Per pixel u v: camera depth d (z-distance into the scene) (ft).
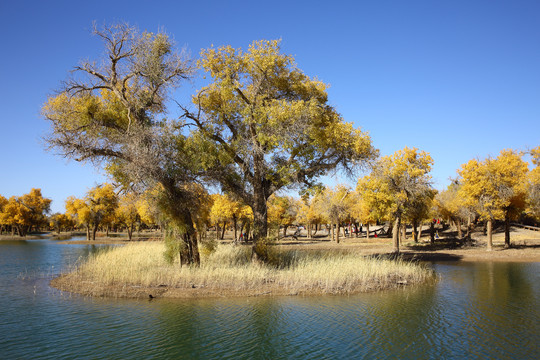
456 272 76.79
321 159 72.74
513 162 114.21
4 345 31.71
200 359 29.01
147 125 61.46
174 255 65.36
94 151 58.18
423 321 39.52
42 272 74.08
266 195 71.36
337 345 32.45
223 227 203.31
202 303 45.98
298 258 84.89
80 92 59.16
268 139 61.46
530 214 141.08
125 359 28.78
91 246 167.02
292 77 71.82
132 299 47.80
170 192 61.52
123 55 59.52
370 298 49.65
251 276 56.85
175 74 61.93
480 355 30.40
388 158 116.37
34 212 296.92
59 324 37.55
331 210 176.55
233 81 66.23
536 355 30.45
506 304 46.93
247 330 36.11
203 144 61.00
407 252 120.88
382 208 119.65
